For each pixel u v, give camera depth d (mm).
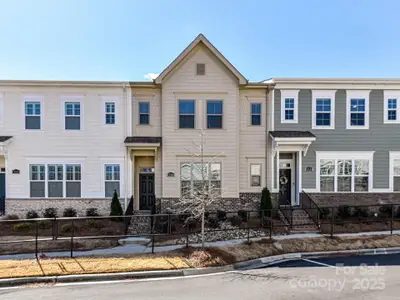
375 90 15477
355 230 12664
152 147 14594
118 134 15172
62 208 14961
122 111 15180
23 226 12578
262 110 15375
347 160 15469
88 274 7621
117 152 15156
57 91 15023
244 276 7754
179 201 13555
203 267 8227
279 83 15273
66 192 15031
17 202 14836
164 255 9258
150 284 7152
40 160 14953
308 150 15414
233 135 14922
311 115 15375
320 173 15422
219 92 14875
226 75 14914
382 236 11594
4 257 9305
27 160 14906
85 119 15102
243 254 9453
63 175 15031
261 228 12867
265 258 9422
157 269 8000
